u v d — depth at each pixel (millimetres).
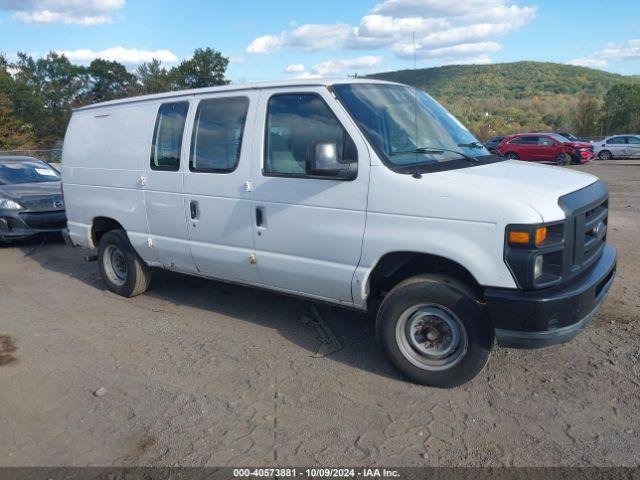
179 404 3982
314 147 3975
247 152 4730
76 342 5172
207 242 5180
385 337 4129
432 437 3463
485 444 3369
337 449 3383
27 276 7586
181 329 5379
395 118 4426
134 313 5887
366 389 4086
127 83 73812
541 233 3482
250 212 4742
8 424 3826
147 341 5129
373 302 4398
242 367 4516
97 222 6461
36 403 4090
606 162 28344
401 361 4109
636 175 19953
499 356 4477
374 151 4047
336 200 4211
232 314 5715
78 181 6484
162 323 5555
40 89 70375
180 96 5352
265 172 4621
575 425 3521
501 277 3582
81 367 4645
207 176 5023
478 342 3807
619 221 10062
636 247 7883
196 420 3768
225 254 5035
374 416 3727
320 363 4527
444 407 3795
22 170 10602
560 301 3539
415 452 3322
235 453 3385
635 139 29531
